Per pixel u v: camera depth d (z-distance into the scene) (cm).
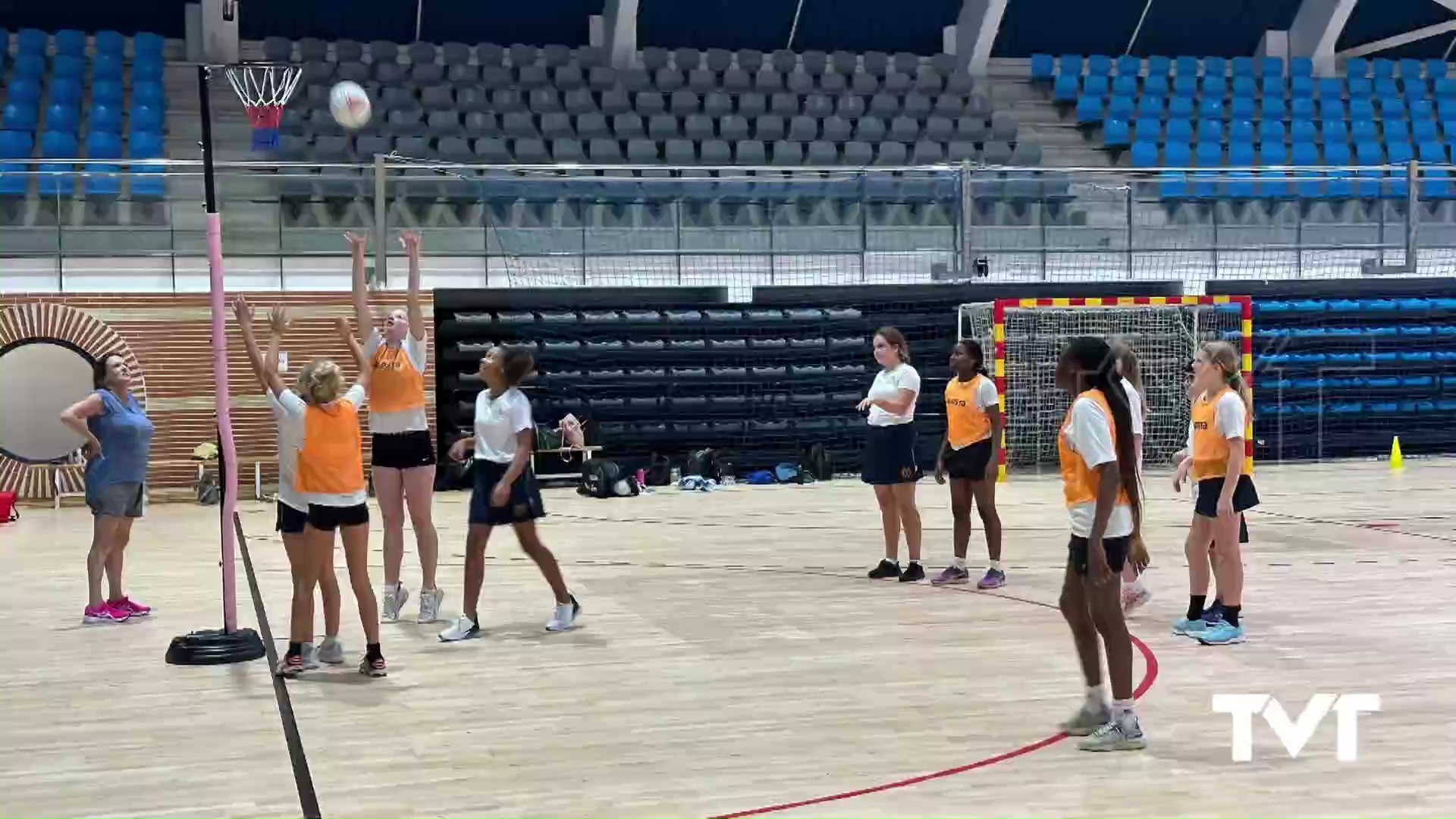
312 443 661
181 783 503
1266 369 1873
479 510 766
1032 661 693
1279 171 1936
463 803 471
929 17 2570
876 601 876
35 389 1567
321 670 694
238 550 1162
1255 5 2650
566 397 1730
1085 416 518
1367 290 1886
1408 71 2647
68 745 559
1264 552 1062
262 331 1609
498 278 1712
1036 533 1199
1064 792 475
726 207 1767
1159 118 2427
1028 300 1672
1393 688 623
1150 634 752
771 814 454
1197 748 529
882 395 938
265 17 2333
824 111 2338
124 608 844
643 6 2442
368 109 844
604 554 1111
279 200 1636
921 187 1800
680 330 1756
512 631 789
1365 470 1767
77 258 1596
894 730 562
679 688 642
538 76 2292
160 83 2075
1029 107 2459
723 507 1473
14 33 2198
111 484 826
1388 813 449
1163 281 1828
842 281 1797
